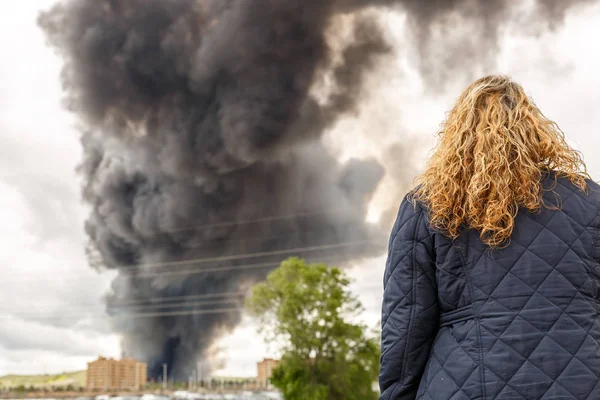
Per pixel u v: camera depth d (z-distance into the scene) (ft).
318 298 161.07
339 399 160.35
